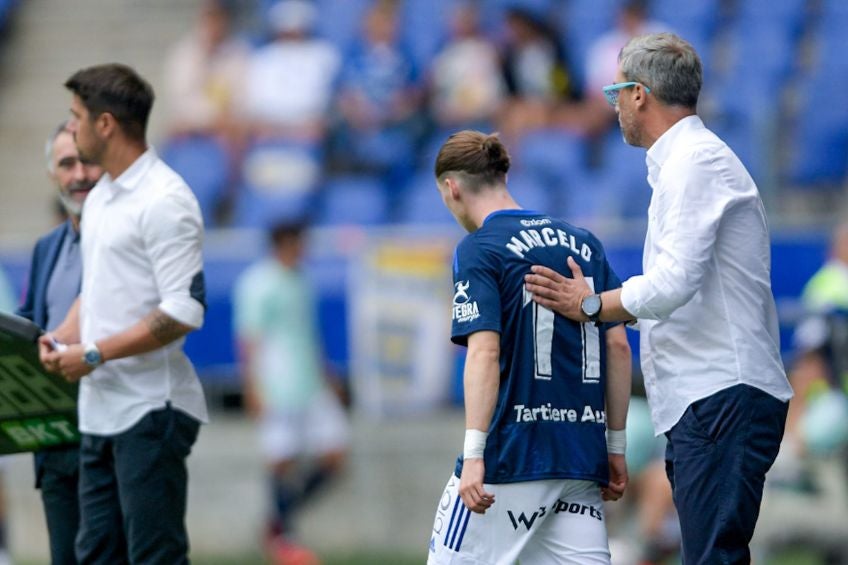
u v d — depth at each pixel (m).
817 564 30.48
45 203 53.19
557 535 17.33
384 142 47.88
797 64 51.53
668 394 17.12
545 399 16.97
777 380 17.03
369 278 36.25
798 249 35.34
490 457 16.91
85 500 19.38
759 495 16.91
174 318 18.55
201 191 48.81
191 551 36.47
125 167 18.95
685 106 16.97
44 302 20.73
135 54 57.31
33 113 56.16
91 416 19.08
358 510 36.34
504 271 16.94
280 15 52.19
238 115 49.59
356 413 36.41
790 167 48.09
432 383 36.16
